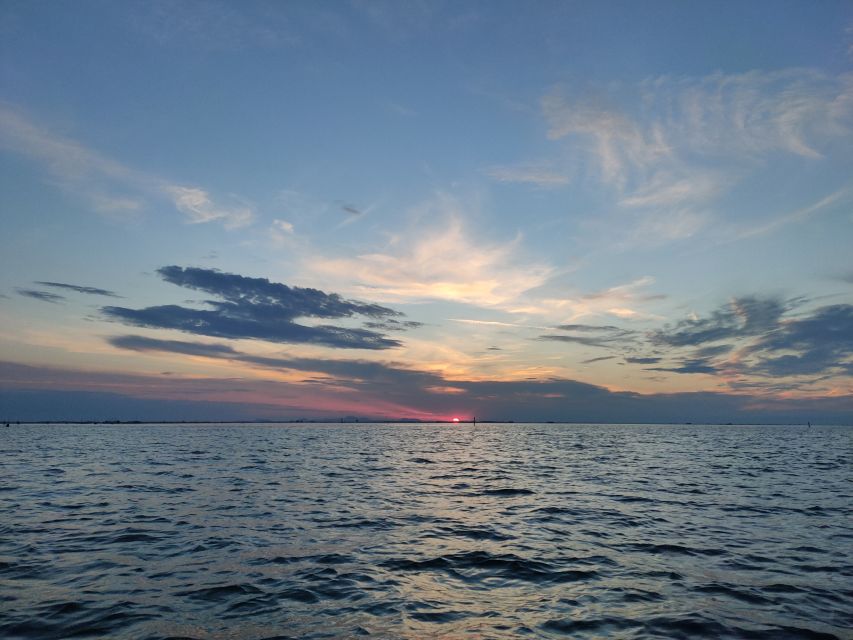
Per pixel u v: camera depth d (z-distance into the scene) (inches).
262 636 375.2
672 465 1817.2
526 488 1184.8
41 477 1332.4
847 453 2534.5
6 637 369.1
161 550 610.5
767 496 1052.5
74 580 499.2
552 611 425.7
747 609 426.0
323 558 581.6
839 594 461.1
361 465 1787.6
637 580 506.0
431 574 526.3
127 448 2679.6
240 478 1321.4
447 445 3371.1
